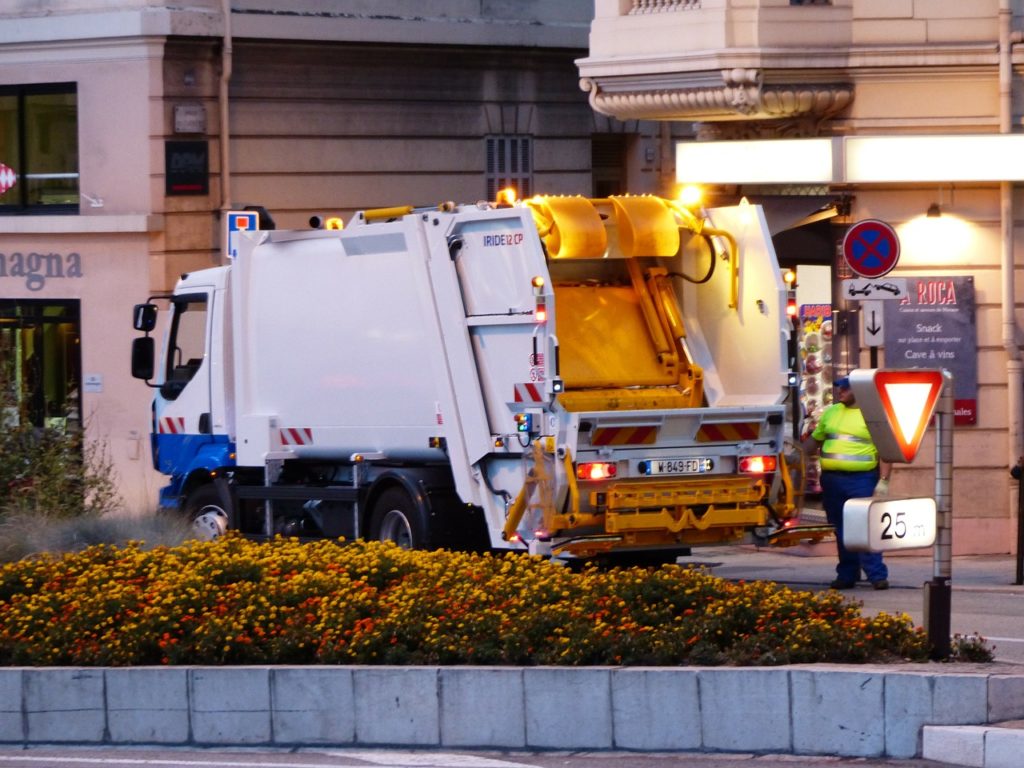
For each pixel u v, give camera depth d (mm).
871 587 55625
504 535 49656
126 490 81688
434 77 92125
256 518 59531
